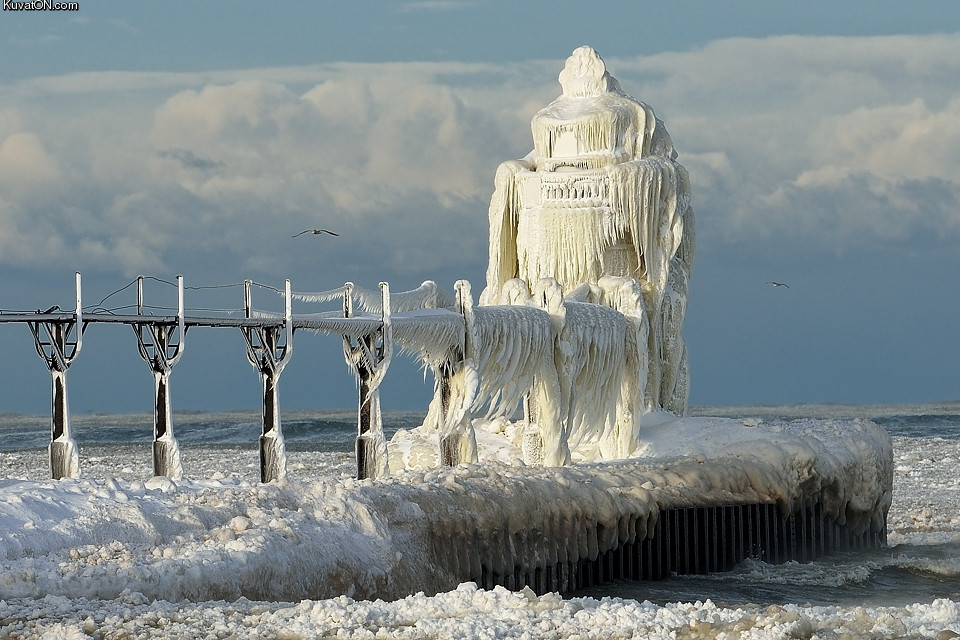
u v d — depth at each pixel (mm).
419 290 94625
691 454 103188
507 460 106938
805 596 77312
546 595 50719
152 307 71562
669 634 45688
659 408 117938
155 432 72375
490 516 70000
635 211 117312
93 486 58656
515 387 96188
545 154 121312
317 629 44875
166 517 55656
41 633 42188
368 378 84500
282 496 62094
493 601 50000
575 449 111438
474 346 91000
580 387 104875
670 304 121125
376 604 49812
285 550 54562
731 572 88688
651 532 83625
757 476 97062
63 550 50688
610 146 119625
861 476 105375
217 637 43281
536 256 118812
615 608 49438
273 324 76688
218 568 50719
